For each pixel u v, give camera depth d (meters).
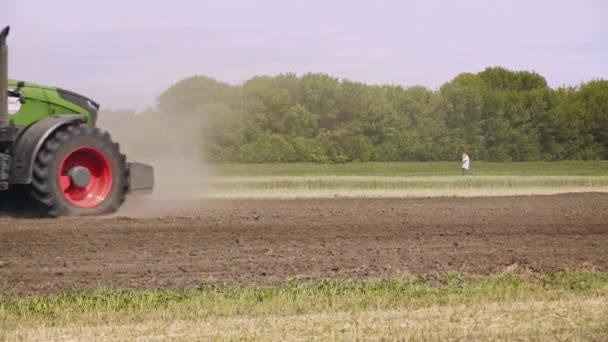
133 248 23.59
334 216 31.81
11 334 15.20
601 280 20.03
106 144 29.81
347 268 21.39
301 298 17.81
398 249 24.17
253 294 18.11
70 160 29.45
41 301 17.34
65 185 29.31
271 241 25.23
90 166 29.94
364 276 20.45
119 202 30.25
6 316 16.36
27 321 16.06
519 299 18.06
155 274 20.38
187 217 30.33
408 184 60.91
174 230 26.73
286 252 23.45
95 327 15.66
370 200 44.09
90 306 17.09
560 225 29.67
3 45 27.41
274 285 19.28
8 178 27.80
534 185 62.91
